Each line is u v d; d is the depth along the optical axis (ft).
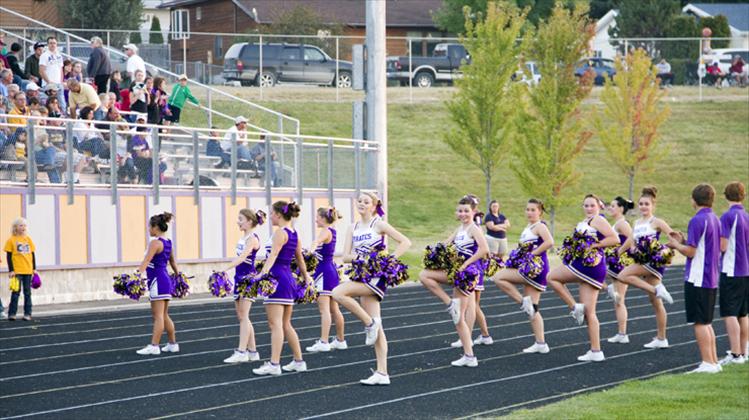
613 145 189.26
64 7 259.60
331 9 291.38
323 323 66.95
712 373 55.52
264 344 69.92
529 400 50.47
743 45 272.31
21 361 62.03
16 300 81.82
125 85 129.08
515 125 175.52
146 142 102.83
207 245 108.58
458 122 175.94
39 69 117.70
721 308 59.52
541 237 66.49
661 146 226.58
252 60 222.69
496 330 78.13
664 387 51.29
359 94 228.02
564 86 171.83
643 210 69.56
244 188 112.68
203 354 65.36
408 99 237.66
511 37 173.47
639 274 69.00
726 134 233.55
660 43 254.27
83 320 82.38
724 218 58.95
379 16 119.03
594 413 44.62
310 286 59.21
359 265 53.21
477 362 61.98
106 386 53.78
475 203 61.67
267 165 114.93
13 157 91.30
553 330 77.92
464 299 60.75
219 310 90.94
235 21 285.43
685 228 191.93
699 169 218.59
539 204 66.69
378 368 54.65
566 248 63.98
